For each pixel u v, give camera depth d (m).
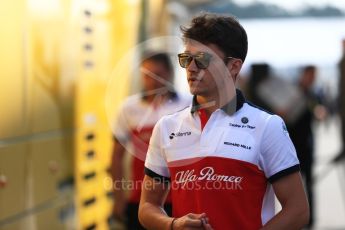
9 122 9.30
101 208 12.37
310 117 19.47
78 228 11.57
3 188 9.05
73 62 11.48
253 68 19.91
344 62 20.66
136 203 11.52
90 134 11.98
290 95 19.41
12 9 9.44
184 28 6.65
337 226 21.92
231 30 6.56
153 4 15.37
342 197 27.62
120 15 13.31
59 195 10.89
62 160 11.03
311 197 19.78
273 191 6.66
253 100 19.73
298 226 6.41
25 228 9.70
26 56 9.85
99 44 12.40
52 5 10.77
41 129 10.32
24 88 9.77
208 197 6.43
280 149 6.44
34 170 10.05
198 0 20.88
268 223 6.42
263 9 42.06
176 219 6.47
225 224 6.41
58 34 10.94
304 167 19.58
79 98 11.66
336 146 44.28
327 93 47.34
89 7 12.06
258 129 6.48
